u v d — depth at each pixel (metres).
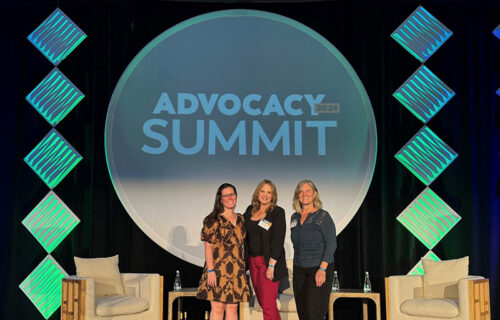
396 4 5.57
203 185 5.38
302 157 5.43
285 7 5.56
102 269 4.74
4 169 5.35
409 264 5.31
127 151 5.38
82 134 5.39
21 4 5.52
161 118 5.44
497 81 5.50
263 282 4.05
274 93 5.51
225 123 5.46
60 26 5.52
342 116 5.47
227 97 5.50
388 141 5.43
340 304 5.34
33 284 5.25
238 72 5.52
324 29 5.56
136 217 5.32
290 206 5.38
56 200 5.33
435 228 5.35
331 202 5.39
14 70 5.46
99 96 5.43
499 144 5.45
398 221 5.36
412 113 5.47
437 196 5.39
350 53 5.52
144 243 5.31
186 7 5.57
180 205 5.36
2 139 5.38
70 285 4.40
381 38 5.53
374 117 5.45
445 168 5.42
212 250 3.95
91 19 5.52
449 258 5.32
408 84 5.50
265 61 5.53
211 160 5.41
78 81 5.46
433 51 5.53
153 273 5.21
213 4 5.56
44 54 5.49
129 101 5.44
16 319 5.21
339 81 5.51
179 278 5.12
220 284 3.89
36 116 5.42
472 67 5.52
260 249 4.09
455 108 5.48
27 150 5.38
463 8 5.56
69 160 5.36
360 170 5.41
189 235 5.33
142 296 4.72
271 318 4.03
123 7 5.53
